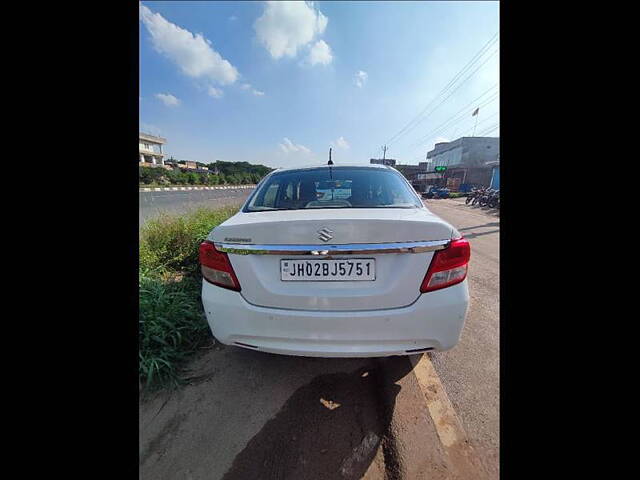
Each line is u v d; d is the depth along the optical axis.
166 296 2.15
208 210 5.73
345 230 1.13
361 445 1.11
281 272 1.20
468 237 6.29
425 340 1.16
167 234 3.73
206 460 1.07
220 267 1.27
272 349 1.25
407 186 1.86
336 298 1.14
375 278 1.15
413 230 1.12
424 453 1.06
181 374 1.59
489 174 31.78
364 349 1.16
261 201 1.78
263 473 1.01
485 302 2.63
